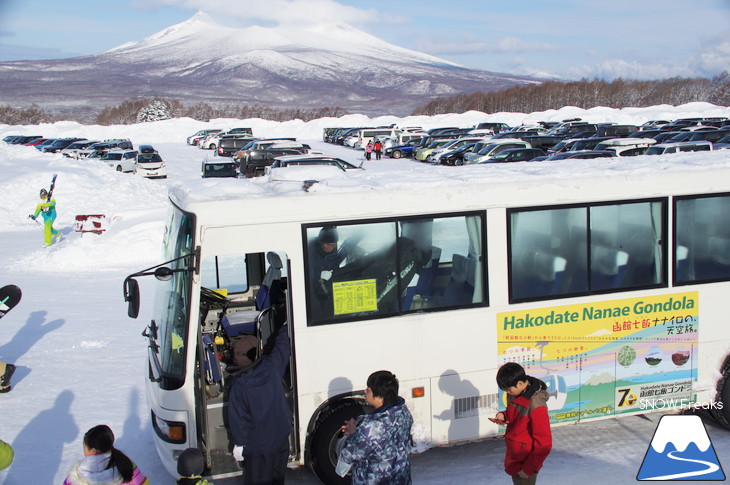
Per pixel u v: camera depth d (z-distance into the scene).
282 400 4.90
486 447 6.35
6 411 7.23
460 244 5.55
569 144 33.50
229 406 4.74
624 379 5.98
